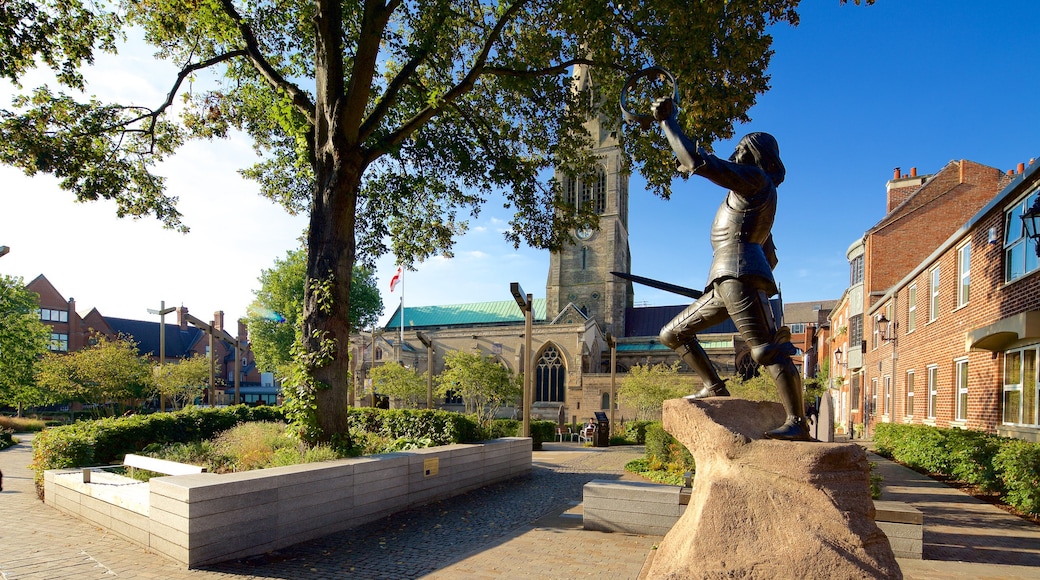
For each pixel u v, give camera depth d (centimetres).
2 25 1113
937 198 2784
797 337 7031
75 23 1242
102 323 6788
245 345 8406
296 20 1498
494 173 1633
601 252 7306
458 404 6419
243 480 745
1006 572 653
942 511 989
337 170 1221
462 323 7988
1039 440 1172
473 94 1734
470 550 776
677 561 376
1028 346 1252
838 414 3916
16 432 3222
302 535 829
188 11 1341
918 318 2056
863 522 358
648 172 1518
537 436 2411
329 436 1135
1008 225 1331
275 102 1465
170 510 702
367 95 1229
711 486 389
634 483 926
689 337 497
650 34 1214
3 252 2305
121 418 1351
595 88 1605
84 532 823
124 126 1382
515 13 1412
